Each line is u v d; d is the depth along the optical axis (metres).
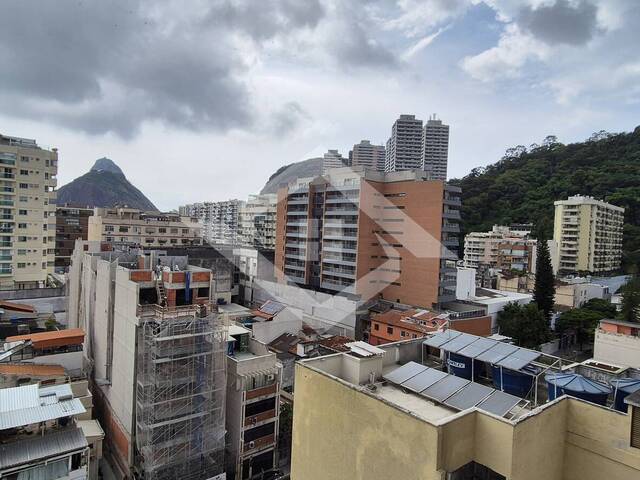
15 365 24.66
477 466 8.35
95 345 29.83
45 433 18.44
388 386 11.43
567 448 9.18
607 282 70.31
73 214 80.94
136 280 24.27
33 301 44.97
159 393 22.08
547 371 10.84
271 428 26.00
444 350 12.19
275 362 26.38
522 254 75.19
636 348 27.39
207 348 23.45
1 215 50.75
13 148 51.28
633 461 8.25
